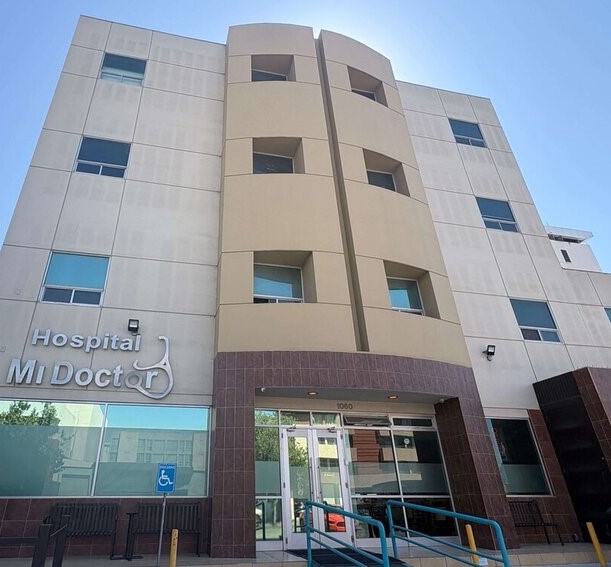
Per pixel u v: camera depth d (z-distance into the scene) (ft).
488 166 65.00
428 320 44.37
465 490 38.83
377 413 41.65
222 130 52.54
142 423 35.73
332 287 41.91
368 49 63.67
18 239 39.55
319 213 45.57
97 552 31.35
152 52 55.93
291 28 60.08
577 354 52.26
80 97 49.26
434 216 56.95
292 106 52.44
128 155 47.65
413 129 64.54
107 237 42.34
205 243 44.91
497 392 46.68
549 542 39.63
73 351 36.60
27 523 30.78
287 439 38.11
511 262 56.70
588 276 60.54
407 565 27.68
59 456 33.12
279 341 38.55
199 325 40.73
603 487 39.75
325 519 36.17
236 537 30.89
